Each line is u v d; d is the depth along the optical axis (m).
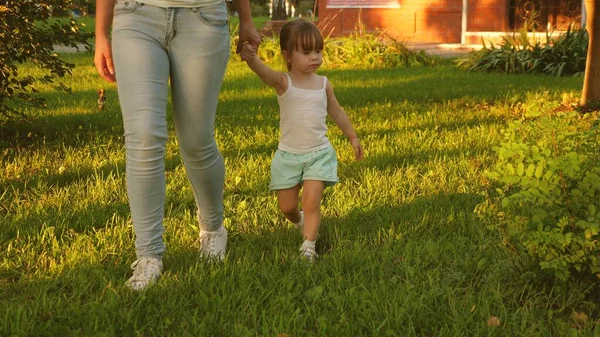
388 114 9.51
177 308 3.44
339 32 24.70
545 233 3.34
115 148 7.10
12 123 7.83
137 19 3.60
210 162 3.94
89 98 10.94
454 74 15.67
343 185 5.71
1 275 3.94
